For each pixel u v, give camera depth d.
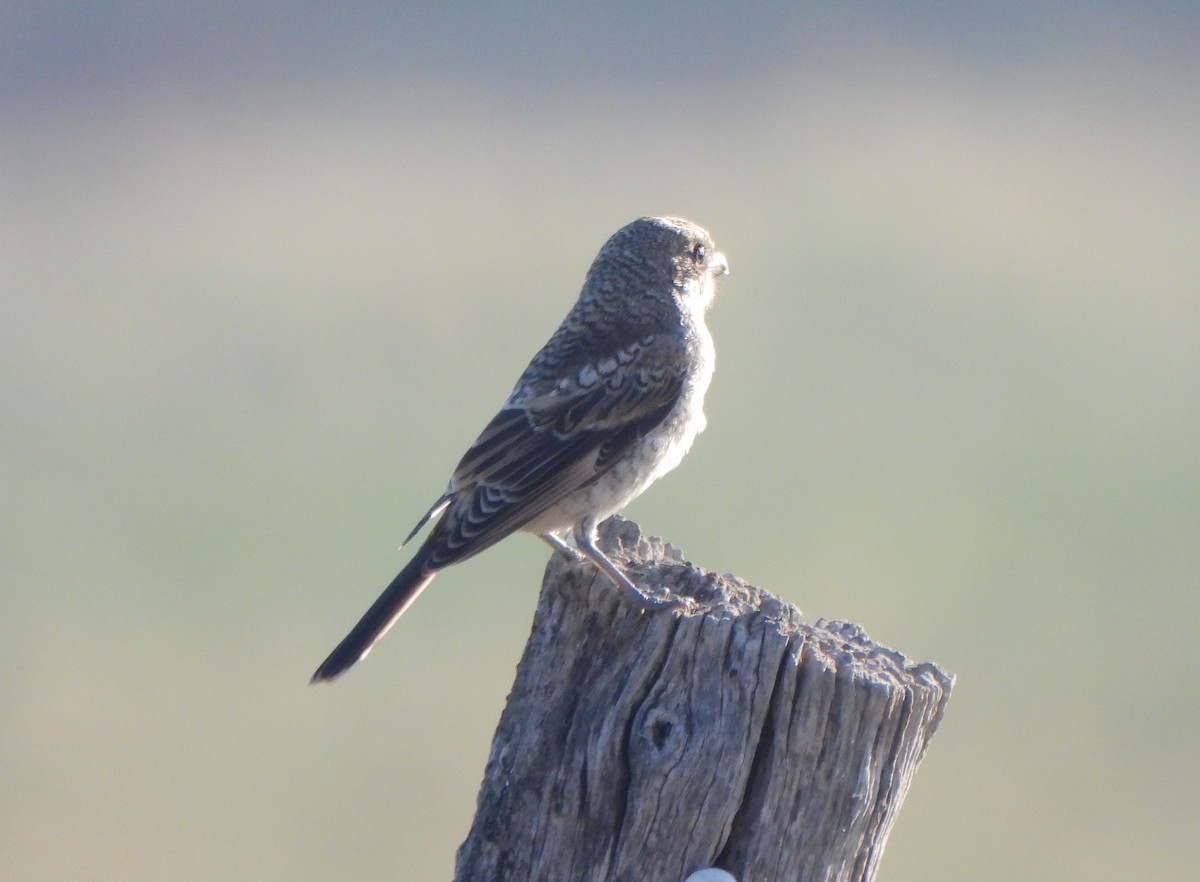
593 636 5.95
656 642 5.77
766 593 6.49
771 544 16.48
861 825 5.66
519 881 5.70
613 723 5.68
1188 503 17.48
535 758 5.80
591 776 5.66
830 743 5.58
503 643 15.19
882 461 18.53
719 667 5.68
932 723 5.87
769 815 5.55
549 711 5.88
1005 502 17.39
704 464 18.45
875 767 5.65
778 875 5.57
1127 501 17.77
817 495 17.33
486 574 16.80
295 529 16.91
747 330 21.31
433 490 17.59
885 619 15.28
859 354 20.89
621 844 5.59
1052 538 16.81
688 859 5.55
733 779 5.53
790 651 5.62
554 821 5.70
